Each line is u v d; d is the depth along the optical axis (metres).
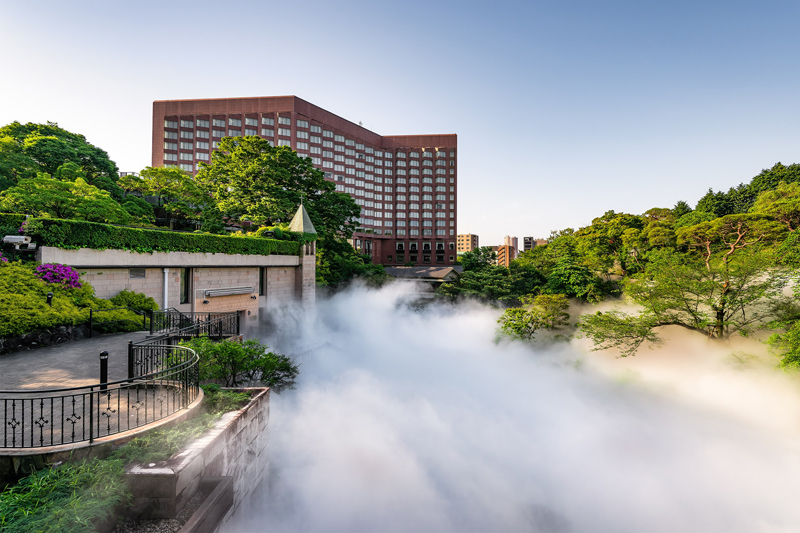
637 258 55.41
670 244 50.31
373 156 109.06
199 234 23.03
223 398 9.57
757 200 57.75
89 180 42.44
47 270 15.22
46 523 5.11
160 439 6.98
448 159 111.69
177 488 6.31
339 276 46.81
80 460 6.31
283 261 30.42
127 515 6.19
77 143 45.44
